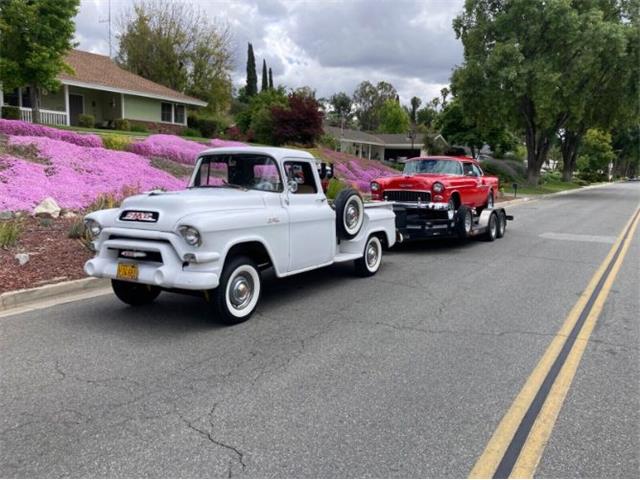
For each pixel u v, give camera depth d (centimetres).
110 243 566
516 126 3919
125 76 3472
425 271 909
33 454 320
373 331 568
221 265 543
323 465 313
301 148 2852
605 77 3553
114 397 398
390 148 6819
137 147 1805
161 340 527
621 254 1107
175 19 4672
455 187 1156
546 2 3142
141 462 313
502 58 3175
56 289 686
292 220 643
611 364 481
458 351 509
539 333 568
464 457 324
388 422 366
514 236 1405
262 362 473
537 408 392
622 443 345
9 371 443
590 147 7469
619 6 3522
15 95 2745
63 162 1408
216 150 688
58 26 2164
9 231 847
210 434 346
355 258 799
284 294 730
